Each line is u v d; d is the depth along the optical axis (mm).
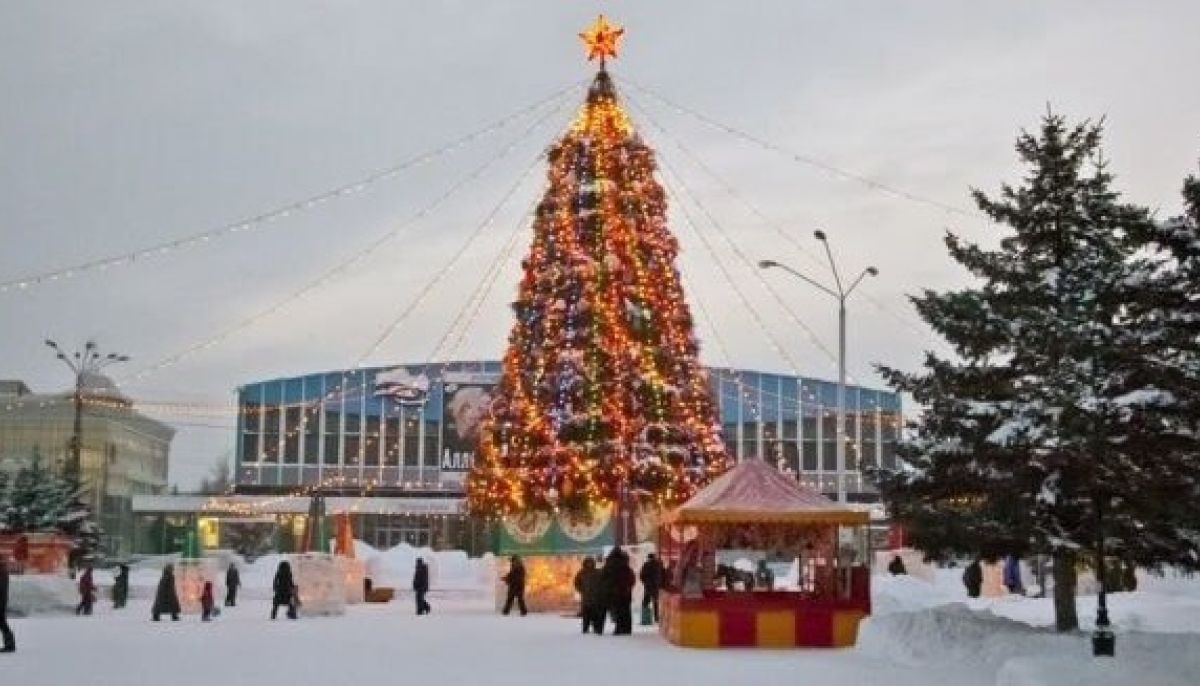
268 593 52906
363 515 89750
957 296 22906
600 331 38625
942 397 22797
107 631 30328
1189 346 19234
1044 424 20859
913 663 20516
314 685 17797
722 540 25625
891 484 23047
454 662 21312
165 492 120625
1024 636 20281
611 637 27297
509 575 37188
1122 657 17266
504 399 39750
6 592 23641
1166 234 18516
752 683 17953
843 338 41562
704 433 39500
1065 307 21594
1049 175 23016
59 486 58906
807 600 24719
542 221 40438
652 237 40438
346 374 92688
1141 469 20672
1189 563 21828
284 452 92375
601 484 37906
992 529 21953
